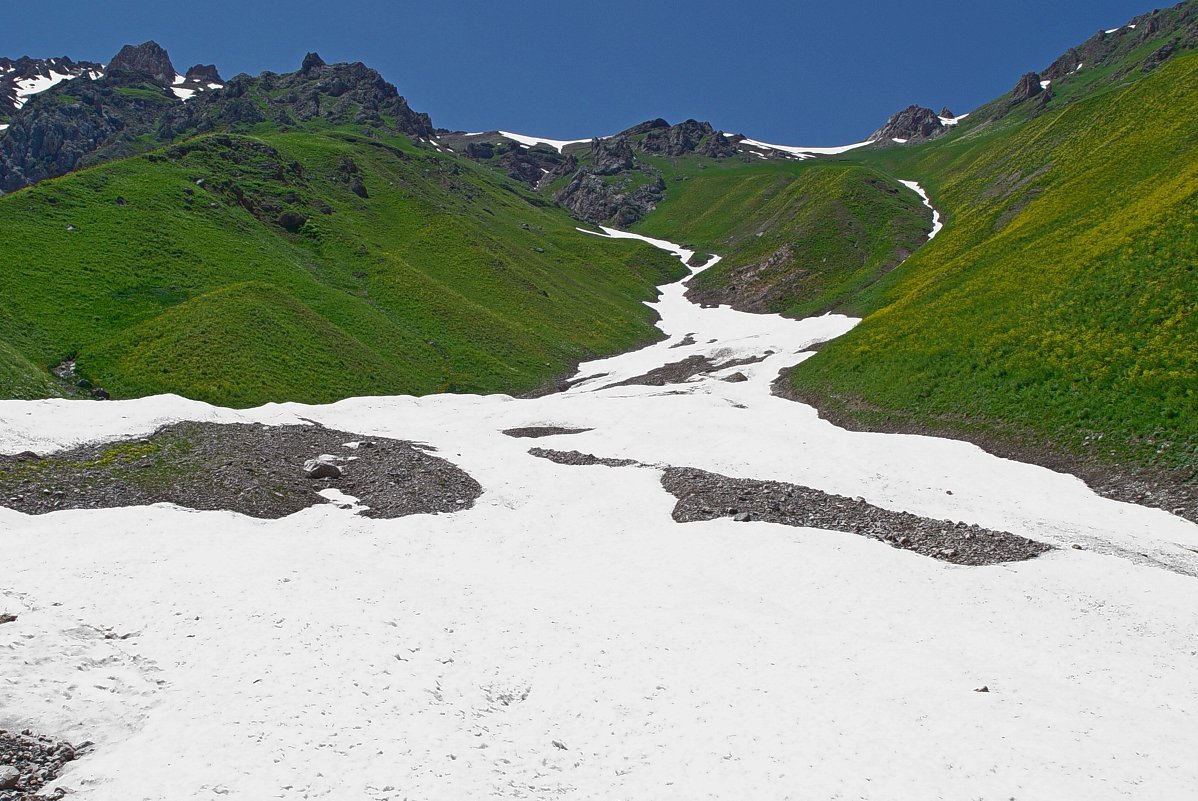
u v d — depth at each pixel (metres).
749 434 48.25
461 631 19.56
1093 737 15.84
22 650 15.09
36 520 26.56
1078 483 39.31
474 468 41.44
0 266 69.44
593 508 35.78
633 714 16.70
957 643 21.80
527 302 125.06
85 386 60.19
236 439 40.25
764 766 14.62
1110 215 65.31
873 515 34.03
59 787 11.66
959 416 51.59
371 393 75.31
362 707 14.77
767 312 138.75
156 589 19.28
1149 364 43.31
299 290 91.19
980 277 71.38
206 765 12.17
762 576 26.92
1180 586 25.72
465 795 12.52
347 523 31.02
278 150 137.88
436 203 160.50
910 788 13.80
